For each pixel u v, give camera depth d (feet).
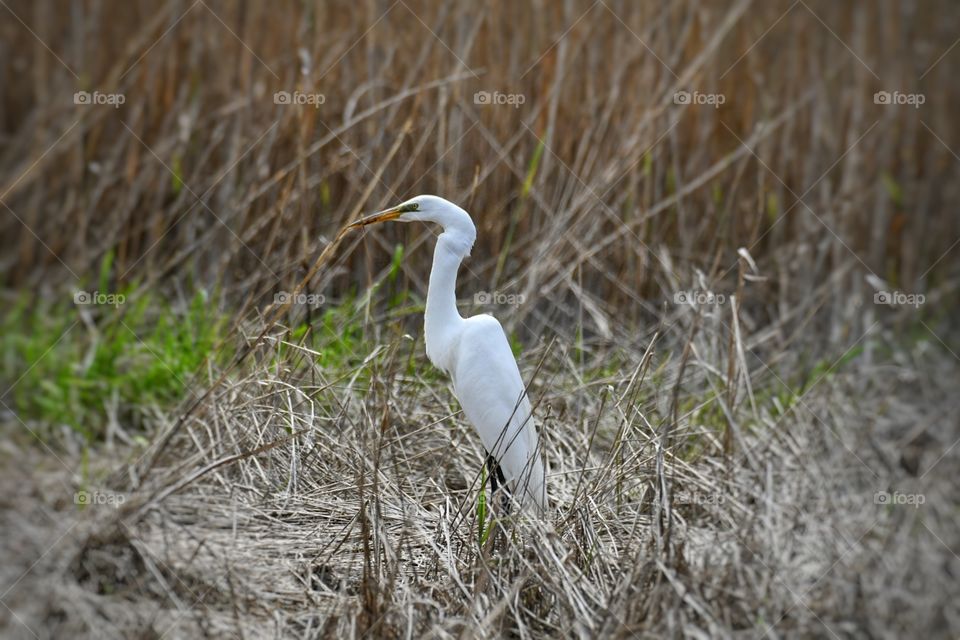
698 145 43.91
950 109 51.90
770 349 38.52
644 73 42.50
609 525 23.68
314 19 43.39
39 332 35.24
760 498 22.20
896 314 44.50
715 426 30.32
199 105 43.06
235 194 40.60
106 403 31.22
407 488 26.09
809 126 47.62
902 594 21.18
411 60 42.24
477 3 43.09
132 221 41.50
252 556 22.02
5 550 22.17
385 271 38.65
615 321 38.42
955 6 52.03
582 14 43.83
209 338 33.01
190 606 20.13
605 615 19.53
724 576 20.34
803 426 28.19
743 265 26.99
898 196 49.19
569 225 38.22
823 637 19.57
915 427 34.47
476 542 21.76
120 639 19.21
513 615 20.04
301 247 37.06
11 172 44.04
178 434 26.66
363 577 20.10
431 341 25.90
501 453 24.45
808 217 44.42
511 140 40.63
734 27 47.14
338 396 29.45
